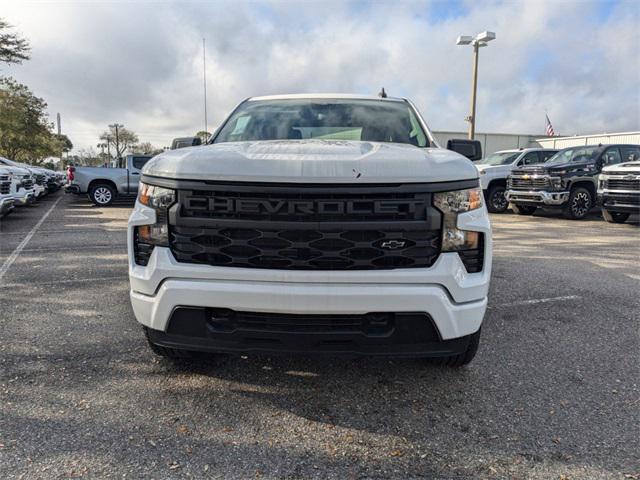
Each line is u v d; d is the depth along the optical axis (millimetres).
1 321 4008
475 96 21078
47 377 3018
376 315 2434
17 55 25641
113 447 2314
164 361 3271
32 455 2232
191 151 2654
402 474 2168
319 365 3266
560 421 2611
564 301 4801
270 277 2369
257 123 3900
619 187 10781
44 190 17891
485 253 2533
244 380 3039
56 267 6090
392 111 4023
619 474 2176
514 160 14602
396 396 2865
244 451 2314
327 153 2527
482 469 2207
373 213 2346
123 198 17859
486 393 2914
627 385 3031
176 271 2453
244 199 2371
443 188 2389
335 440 2420
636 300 4859
